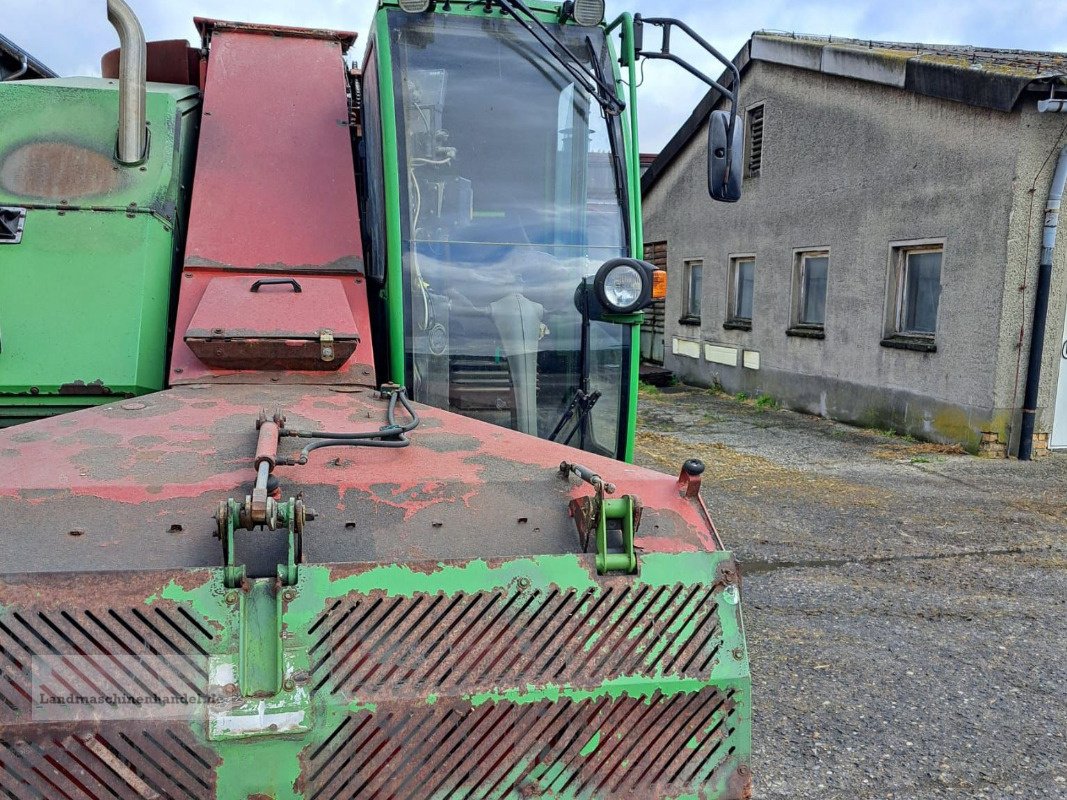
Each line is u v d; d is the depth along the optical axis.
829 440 9.33
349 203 3.31
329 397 2.71
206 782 1.72
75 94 3.22
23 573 1.71
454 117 3.52
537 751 1.85
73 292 2.83
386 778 1.79
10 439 2.16
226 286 2.94
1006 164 8.02
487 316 3.50
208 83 3.51
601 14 3.62
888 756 3.25
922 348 9.14
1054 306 8.31
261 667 1.76
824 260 10.96
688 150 13.97
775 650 4.13
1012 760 3.23
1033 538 5.87
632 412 3.74
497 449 2.35
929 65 8.70
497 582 1.89
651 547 2.04
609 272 3.19
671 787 1.90
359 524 1.96
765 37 11.65
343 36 3.86
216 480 1.97
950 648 4.17
